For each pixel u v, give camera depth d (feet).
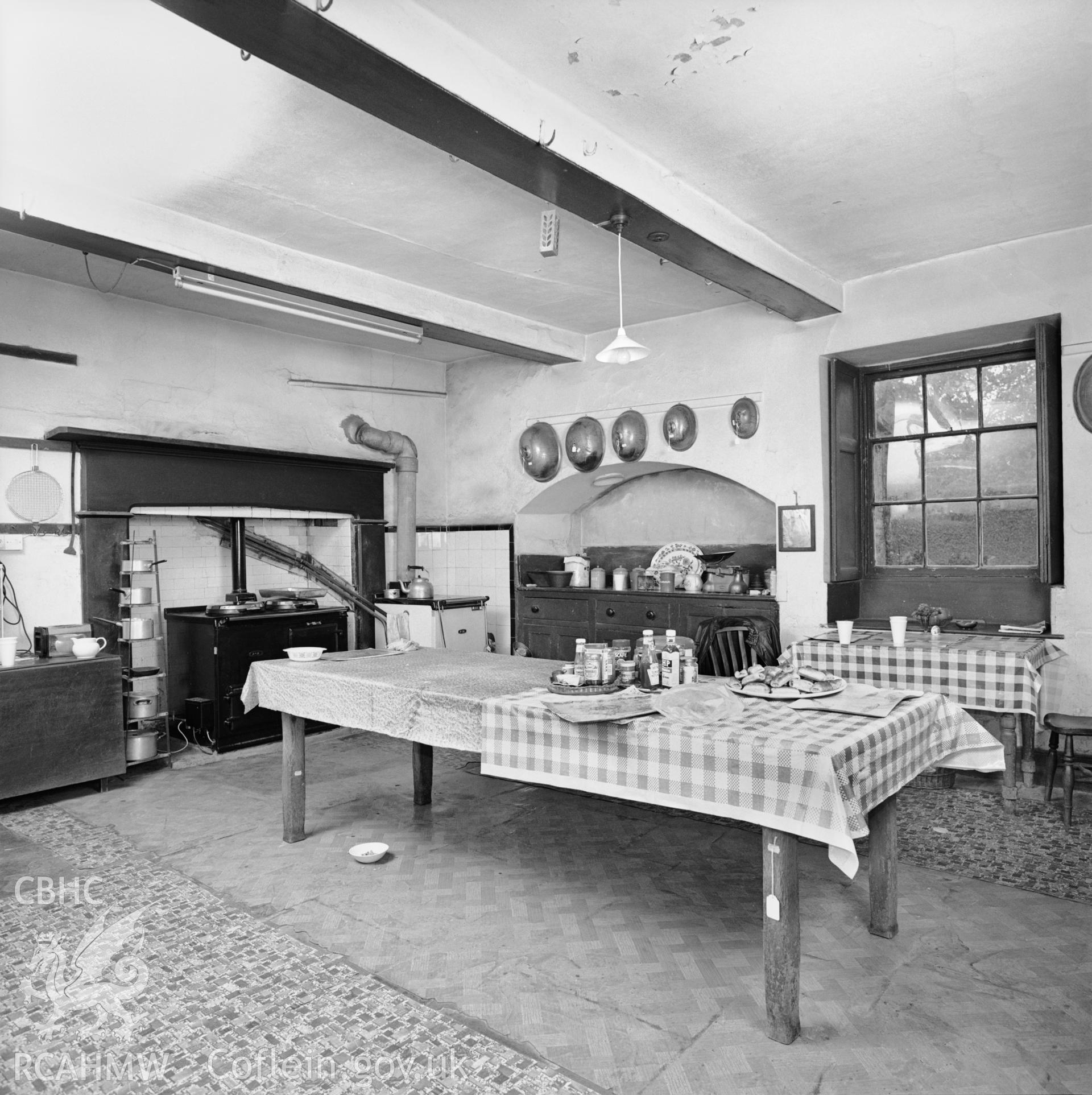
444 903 11.11
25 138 11.93
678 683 10.46
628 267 17.89
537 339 22.41
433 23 9.45
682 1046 7.89
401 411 26.23
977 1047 7.80
